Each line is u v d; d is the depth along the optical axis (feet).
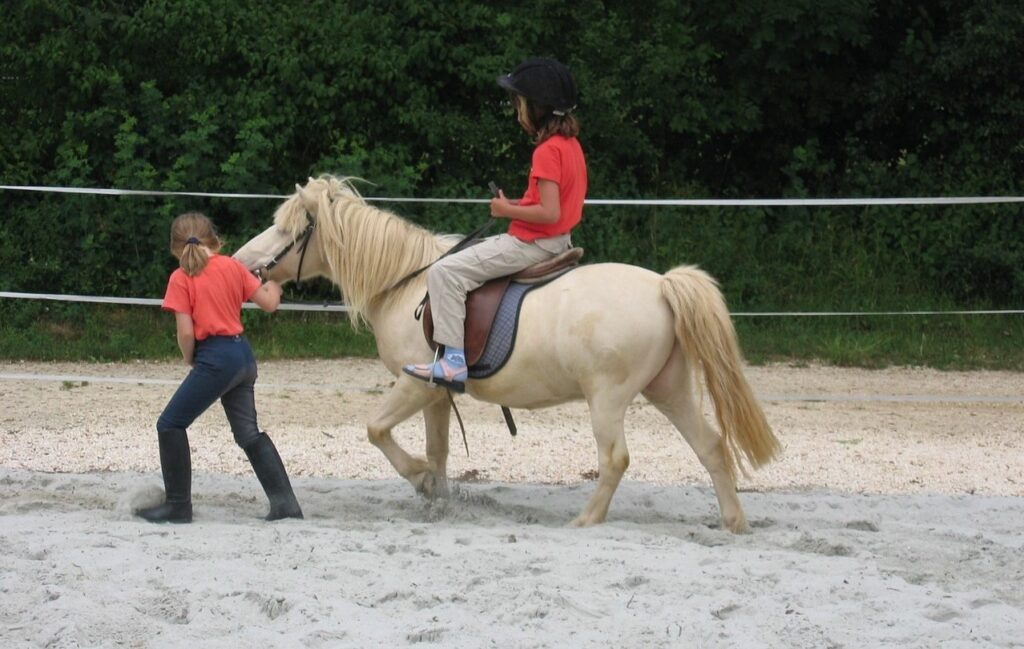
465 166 48.08
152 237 43.47
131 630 13.82
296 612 14.47
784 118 51.65
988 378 39.01
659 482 24.62
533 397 19.71
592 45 47.06
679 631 13.98
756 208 48.70
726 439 19.69
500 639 13.65
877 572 16.89
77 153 44.62
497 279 19.69
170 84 46.57
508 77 19.31
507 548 17.48
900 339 43.37
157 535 18.16
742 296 46.26
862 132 52.60
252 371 19.95
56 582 15.44
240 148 44.50
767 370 39.93
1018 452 27.81
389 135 47.34
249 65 46.06
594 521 19.63
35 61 44.39
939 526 20.36
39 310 43.27
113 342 40.34
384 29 45.93
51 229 43.83
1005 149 49.37
